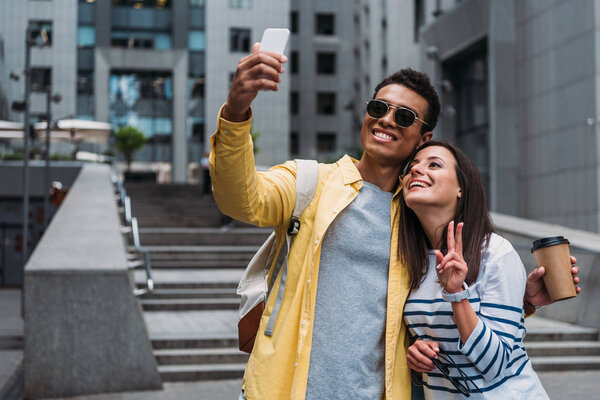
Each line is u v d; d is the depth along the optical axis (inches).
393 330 87.0
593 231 814.5
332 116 2080.5
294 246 91.7
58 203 714.2
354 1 2105.1
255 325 97.3
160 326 336.8
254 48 78.7
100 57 1692.9
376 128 92.4
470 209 88.8
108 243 292.0
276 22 1775.3
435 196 87.4
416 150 94.0
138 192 816.3
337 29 2098.9
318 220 89.7
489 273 86.0
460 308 80.7
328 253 89.8
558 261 89.5
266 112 1775.3
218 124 80.6
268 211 90.0
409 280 89.4
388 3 1544.0
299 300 89.4
